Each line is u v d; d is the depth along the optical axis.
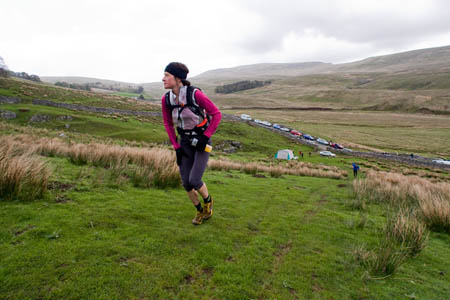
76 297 1.87
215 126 2.98
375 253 3.23
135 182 5.32
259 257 2.84
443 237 4.54
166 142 36.94
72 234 2.74
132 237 2.86
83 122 41.34
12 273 2.00
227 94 199.75
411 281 2.75
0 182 3.46
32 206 3.34
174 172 5.67
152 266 2.38
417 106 121.94
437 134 74.62
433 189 9.14
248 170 11.94
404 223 4.08
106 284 2.05
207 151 3.12
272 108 129.25
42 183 3.87
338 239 3.71
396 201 7.16
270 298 2.18
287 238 3.52
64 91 70.00
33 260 2.20
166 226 3.28
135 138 36.88
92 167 6.49
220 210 4.38
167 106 3.06
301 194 7.52
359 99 143.25
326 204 6.50
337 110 126.31
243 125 65.25
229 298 2.10
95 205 3.70
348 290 2.45
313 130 75.56
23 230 2.68
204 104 2.91
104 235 2.81
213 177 8.52
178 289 2.12
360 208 6.23
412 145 61.84
